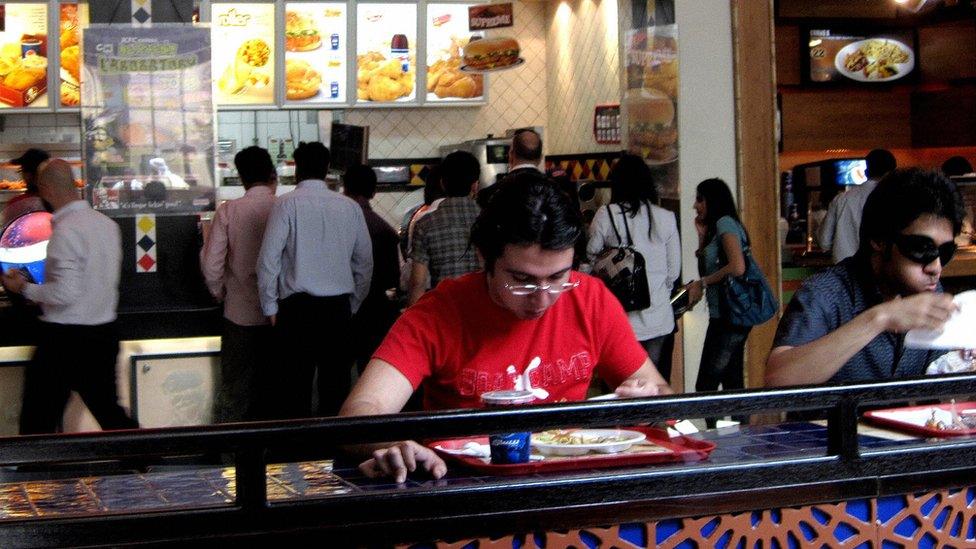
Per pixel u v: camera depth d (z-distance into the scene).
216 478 2.35
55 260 5.33
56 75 9.52
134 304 6.11
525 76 11.13
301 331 6.11
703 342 7.04
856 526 2.30
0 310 5.77
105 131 6.02
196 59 6.05
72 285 5.34
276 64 9.88
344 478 2.23
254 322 6.19
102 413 5.55
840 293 2.90
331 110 10.45
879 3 9.69
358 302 6.41
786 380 2.76
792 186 9.51
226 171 9.93
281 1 9.78
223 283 6.19
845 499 2.28
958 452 2.37
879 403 2.30
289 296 6.10
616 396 2.57
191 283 6.17
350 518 1.99
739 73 6.90
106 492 2.19
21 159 6.54
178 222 6.13
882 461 2.31
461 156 5.95
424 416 2.02
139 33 6.01
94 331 5.45
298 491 2.09
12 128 9.91
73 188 5.40
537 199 2.45
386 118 10.69
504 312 2.67
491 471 2.19
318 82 9.98
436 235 5.88
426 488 2.06
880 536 2.33
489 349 2.68
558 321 2.73
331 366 6.28
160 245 6.12
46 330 5.40
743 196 6.95
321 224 6.09
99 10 6.03
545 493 2.08
